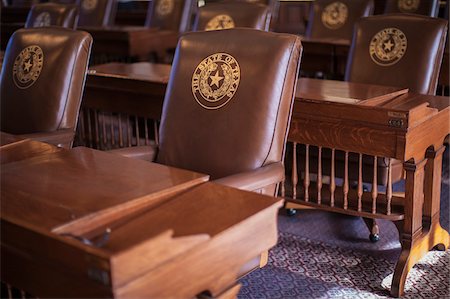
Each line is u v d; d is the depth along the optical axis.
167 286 1.10
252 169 1.86
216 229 1.20
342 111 2.28
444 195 3.32
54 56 2.34
